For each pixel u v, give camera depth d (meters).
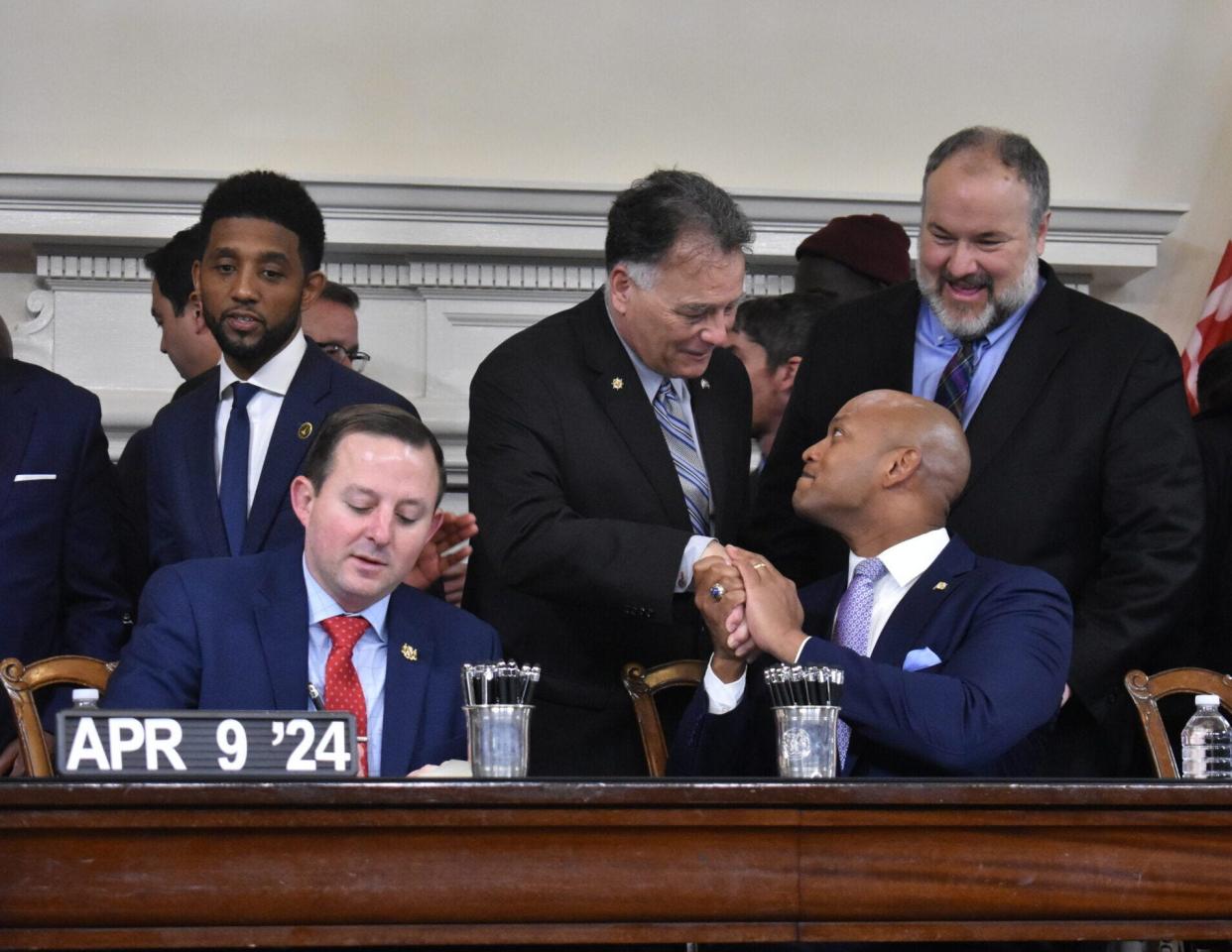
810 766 3.16
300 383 4.34
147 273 6.21
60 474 4.31
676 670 4.18
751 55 6.68
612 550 3.95
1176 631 4.66
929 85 6.76
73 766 2.66
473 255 6.35
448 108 6.52
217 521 4.22
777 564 4.47
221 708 3.50
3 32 6.30
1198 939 2.81
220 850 2.55
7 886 2.51
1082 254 6.64
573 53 6.58
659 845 2.65
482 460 4.21
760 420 5.41
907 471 3.80
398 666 3.59
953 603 3.73
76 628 4.34
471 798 2.58
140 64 6.37
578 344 4.26
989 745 3.47
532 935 2.62
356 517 3.51
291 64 6.43
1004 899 2.73
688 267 4.04
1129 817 2.76
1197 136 6.88
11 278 6.34
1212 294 6.73
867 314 4.48
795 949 3.36
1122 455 4.12
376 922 2.58
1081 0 6.79
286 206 4.40
